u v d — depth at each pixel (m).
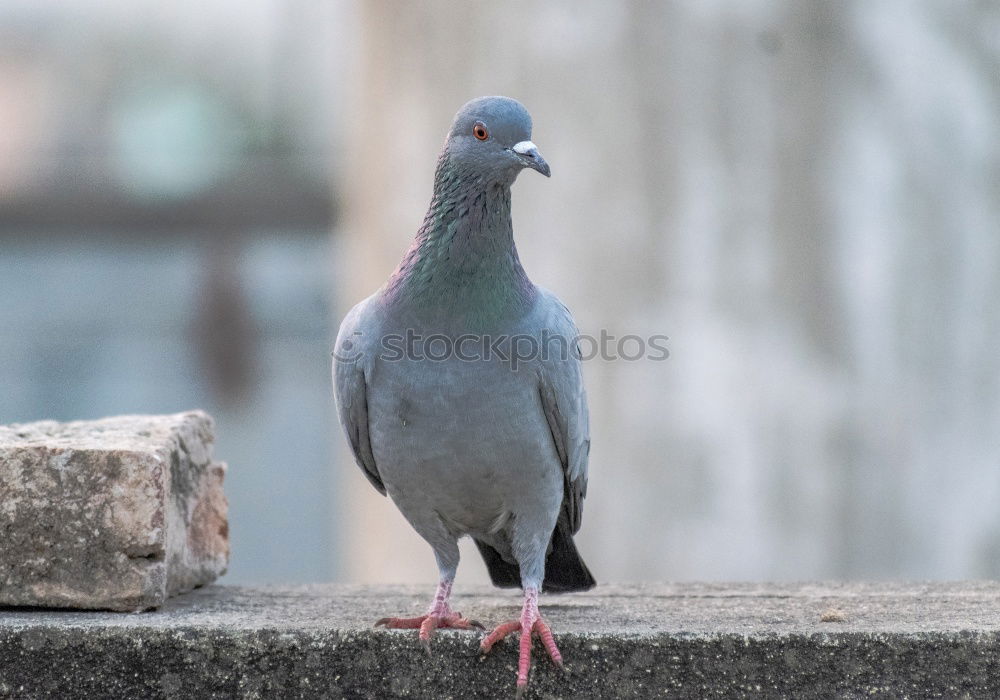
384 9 12.73
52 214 19.97
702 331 11.53
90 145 20.42
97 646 5.93
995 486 11.52
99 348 23.38
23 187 19.89
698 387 11.55
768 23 11.38
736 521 11.55
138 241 20.77
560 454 6.95
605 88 11.61
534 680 5.97
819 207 11.45
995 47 11.52
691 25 11.46
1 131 20.64
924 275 11.49
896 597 7.20
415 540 12.86
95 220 20.08
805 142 11.44
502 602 7.41
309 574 23.44
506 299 6.55
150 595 6.34
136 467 6.31
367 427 7.00
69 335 23.28
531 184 11.82
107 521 6.29
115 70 21.02
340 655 5.98
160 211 20.14
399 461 6.71
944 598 7.12
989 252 11.48
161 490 6.34
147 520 6.32
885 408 11.52
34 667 5.92
